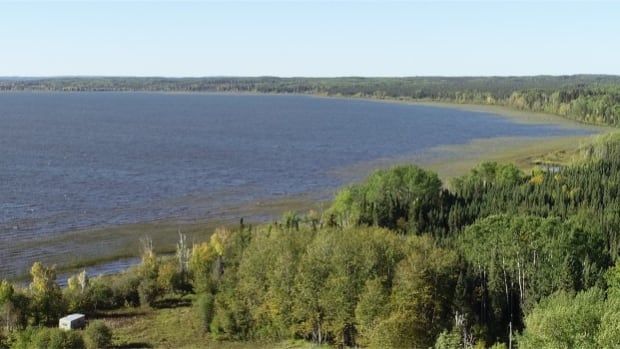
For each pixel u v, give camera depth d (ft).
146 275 276.21
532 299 228.43
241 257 266.57
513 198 366.63
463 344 203.21
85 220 383.86
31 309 241.14
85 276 268.62
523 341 173.88
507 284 242.99
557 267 236.84
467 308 221.87
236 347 229.04
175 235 360.07
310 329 232.32
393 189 374.63
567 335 163.73
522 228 260.21
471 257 254.27
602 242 275.59
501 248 253.03
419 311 217.36
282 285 233.55
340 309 224.33
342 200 358.84
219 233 311.68
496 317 232.12
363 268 224.94
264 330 238.48
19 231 356.59
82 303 257.34
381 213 337.11
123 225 376.89
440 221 329.52
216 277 269.03
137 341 230.89
